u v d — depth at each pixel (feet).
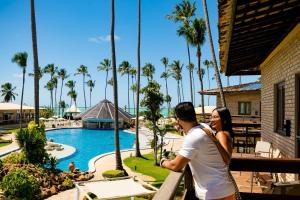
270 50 31.17
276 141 31.40
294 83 23.45
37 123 68.28
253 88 76.84
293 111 23.91
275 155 27.55
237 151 47.75
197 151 8.71
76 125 199.21
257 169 12.78
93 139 146.20
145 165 74.38
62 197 49.49
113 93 69.26
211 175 8.79
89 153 108.17
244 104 82.89
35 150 60.29
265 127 38.93
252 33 21.16
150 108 77.25
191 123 9.12
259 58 36.01
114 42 71.77
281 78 28.27
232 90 79.61
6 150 94.68
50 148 101.55
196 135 8.75
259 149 30.68
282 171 12.69
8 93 309.63
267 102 37.11
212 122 10.59
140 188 34.06
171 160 9.05
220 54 25.96
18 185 43.42
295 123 23.40
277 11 16.72
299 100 23.36
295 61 22.97
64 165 84.17
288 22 20.65
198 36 136.36
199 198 8.98
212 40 54.29
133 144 124.88
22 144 60.34
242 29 19.10
